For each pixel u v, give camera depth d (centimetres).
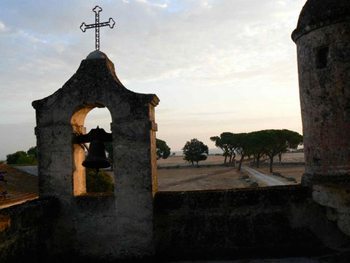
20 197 1722
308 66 784
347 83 728
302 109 816
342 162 728
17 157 4488
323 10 755
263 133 5994
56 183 775
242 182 4347
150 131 753
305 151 810
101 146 782
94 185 2041
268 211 750
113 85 767
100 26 809
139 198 747
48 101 789
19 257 640
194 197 763
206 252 739
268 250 732
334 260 686
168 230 755
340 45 736
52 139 781
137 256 741
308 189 758
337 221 682
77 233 763
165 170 8381
